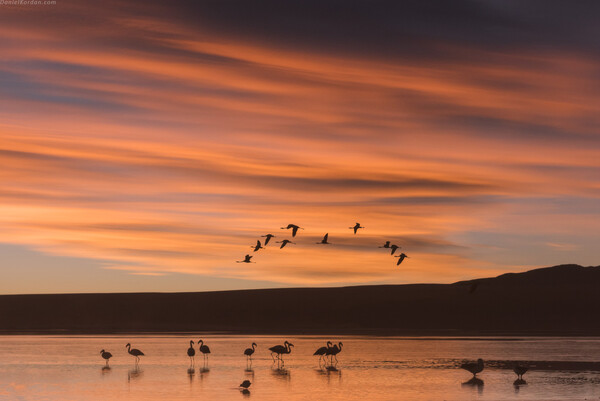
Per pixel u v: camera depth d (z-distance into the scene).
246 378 53.03
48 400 43.56
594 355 71.62
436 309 170.00
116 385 49.38
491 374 55.19
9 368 59.25
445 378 52.78
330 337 110.44
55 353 74.81
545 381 51.25
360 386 48.72
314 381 51.25
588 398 43.97
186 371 57.53
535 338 106.88
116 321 167.88
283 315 171.12
